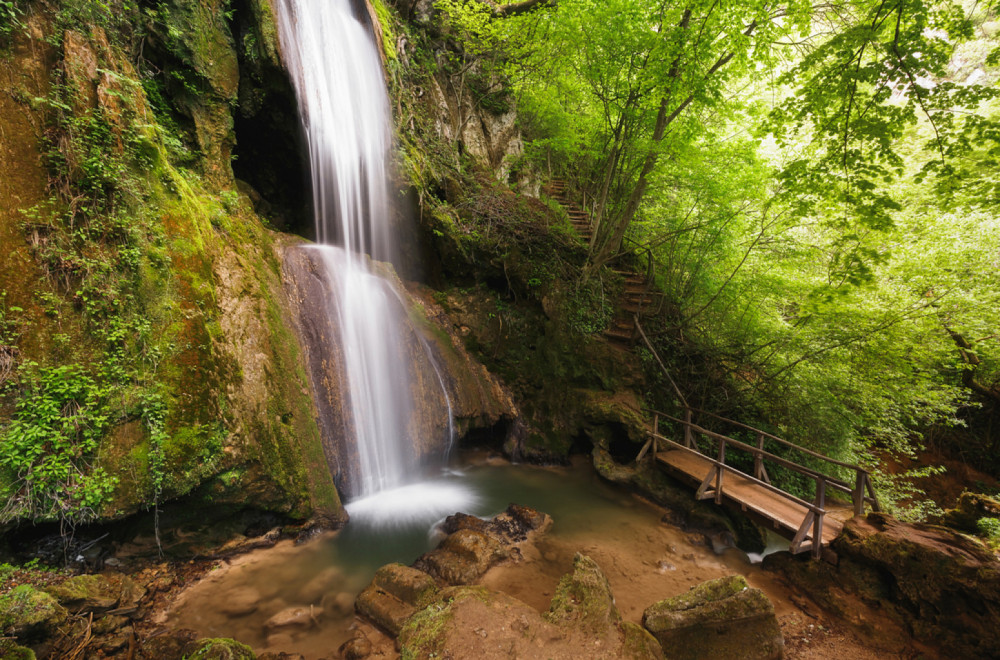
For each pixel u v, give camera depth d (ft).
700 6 27.63
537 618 14.11
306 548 19.67
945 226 33.99
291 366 21.89
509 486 28.22
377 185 34.53
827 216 27.14
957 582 16.39
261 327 21.34
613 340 37.50
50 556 15.20
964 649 15.93
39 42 16.03
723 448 26.07
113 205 16.80
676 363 37.73
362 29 35.17
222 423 18.03
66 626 13.01
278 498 19.49
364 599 16.11
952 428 43.70
